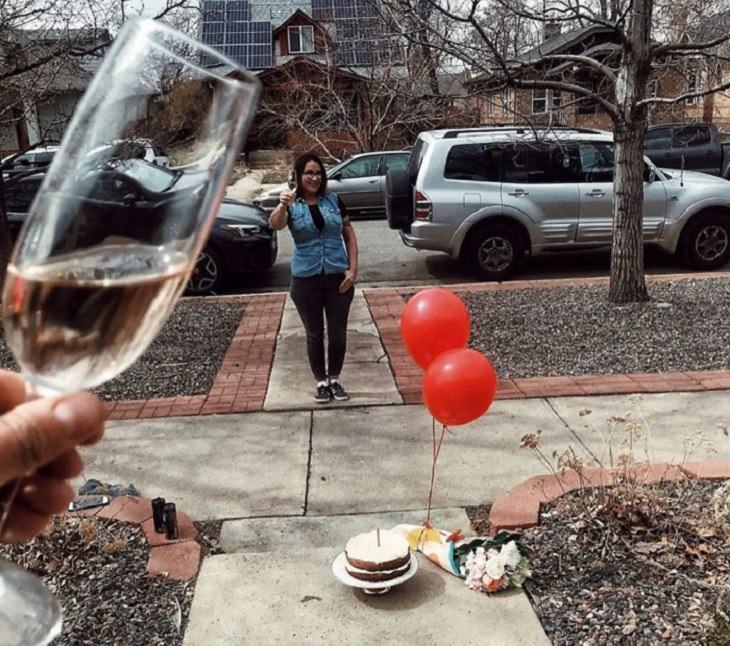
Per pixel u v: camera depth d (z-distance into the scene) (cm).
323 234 475
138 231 82
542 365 566
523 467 398
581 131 938
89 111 83
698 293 765
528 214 924
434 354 310
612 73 690
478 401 294
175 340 666
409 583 292
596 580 286
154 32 85
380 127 1697
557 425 451
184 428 468
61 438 80
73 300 77
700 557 295
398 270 1036
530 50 711
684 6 713
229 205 973
